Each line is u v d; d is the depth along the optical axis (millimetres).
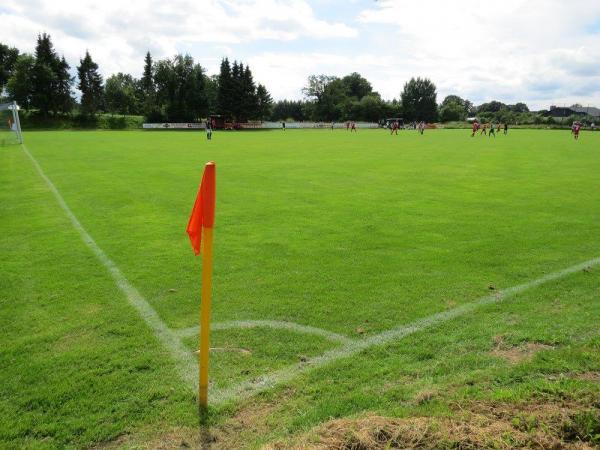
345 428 3307
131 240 8992
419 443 3160
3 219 10734
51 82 83188
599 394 3695
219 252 8242
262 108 102688
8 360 4594
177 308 5867
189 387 4156
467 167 21469
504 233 9516
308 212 11570
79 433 3570
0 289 6461
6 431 3576
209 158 25406
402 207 12195
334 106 124188
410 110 128625
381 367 4457
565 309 5777
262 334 5160
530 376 4195
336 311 5766
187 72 92875
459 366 4445
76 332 5207
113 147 33750
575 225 10211
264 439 3473
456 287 6551
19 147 32719
